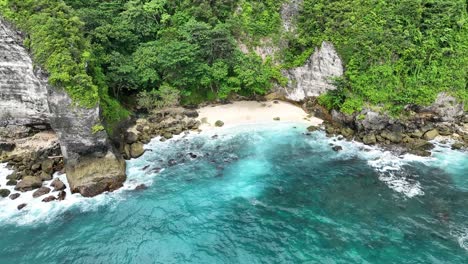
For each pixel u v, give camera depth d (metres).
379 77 45.94
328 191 35.34
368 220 31.17
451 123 47.00
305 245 28.56
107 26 48.91
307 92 52.91
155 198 34.56
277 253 27.86
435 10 48.78
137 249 28.56
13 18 35.97
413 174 37.75
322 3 51.69
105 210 32.88
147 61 48.94
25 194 34.72
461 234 29.23
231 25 53.31
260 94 54.78
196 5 54.91
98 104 36.69
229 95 54.59
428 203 33.16
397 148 42.44
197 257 27.72
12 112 39.81
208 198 34.59
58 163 38.97
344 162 40.31
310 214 32.16
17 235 29.91
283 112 51.72
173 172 38.75
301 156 41.66
